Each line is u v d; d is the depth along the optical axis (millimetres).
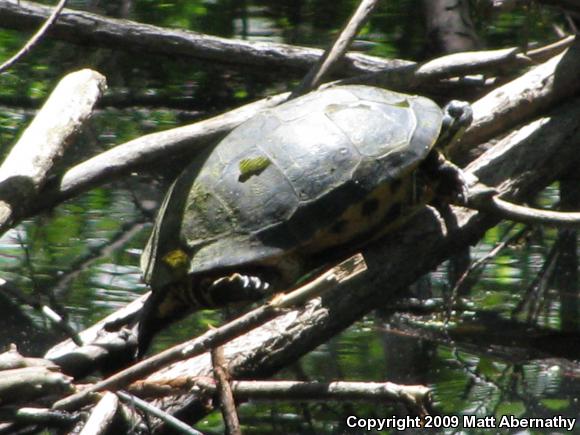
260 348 7434
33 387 6023
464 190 8117
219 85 13516
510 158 8992
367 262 8055
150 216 11086
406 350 8891
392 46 13875
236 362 7309
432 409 7660
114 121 13078
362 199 7555
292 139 7734
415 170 7934
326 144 7680
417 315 9625
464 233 8414
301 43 14242
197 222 7520
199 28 14500
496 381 8305
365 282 7949
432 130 7941
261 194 7496
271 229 7410
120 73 13672
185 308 7648
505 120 9570
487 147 10438
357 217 7625
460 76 10719
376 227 7848
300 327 7609
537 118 9758
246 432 7637
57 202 8961
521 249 10727
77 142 12422
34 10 11742
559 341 9039
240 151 7777
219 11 14680
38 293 9219
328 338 7832
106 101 13398
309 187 7512
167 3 14633
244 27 14406
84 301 9383
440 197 8305
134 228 10836
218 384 6465
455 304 9719
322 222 7484
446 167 8125
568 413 7668
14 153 8555
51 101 9180
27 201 8242
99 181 9211
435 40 12453
